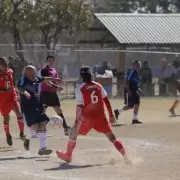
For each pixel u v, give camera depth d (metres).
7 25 66.81
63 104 52.59
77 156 24.88
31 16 66.94
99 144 28.61
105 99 23.20
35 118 25.44
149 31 75.12
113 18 77.19
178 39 74.88
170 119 41.03
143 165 22.34
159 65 65.19
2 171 21.36
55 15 69.19
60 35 80.12
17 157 25.00
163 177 19.80
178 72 61.56
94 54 71.50
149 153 25.44
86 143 28.98
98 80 59.66
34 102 25.70
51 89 32.12
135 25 76.06
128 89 38.16
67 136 32.22
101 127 23.06
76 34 77.81
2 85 28.09
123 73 60.78
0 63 28.28
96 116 22.97
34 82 26.02
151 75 61.62
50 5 68.44
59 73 62.75
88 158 24.30
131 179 19.48
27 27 68.06
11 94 28.25
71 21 69.88
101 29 79.00
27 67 25.97
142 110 47.97
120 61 68.06
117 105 51.91
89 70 23.11
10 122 39.03
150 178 19.61
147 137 31.12
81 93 22.89
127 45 73.12
